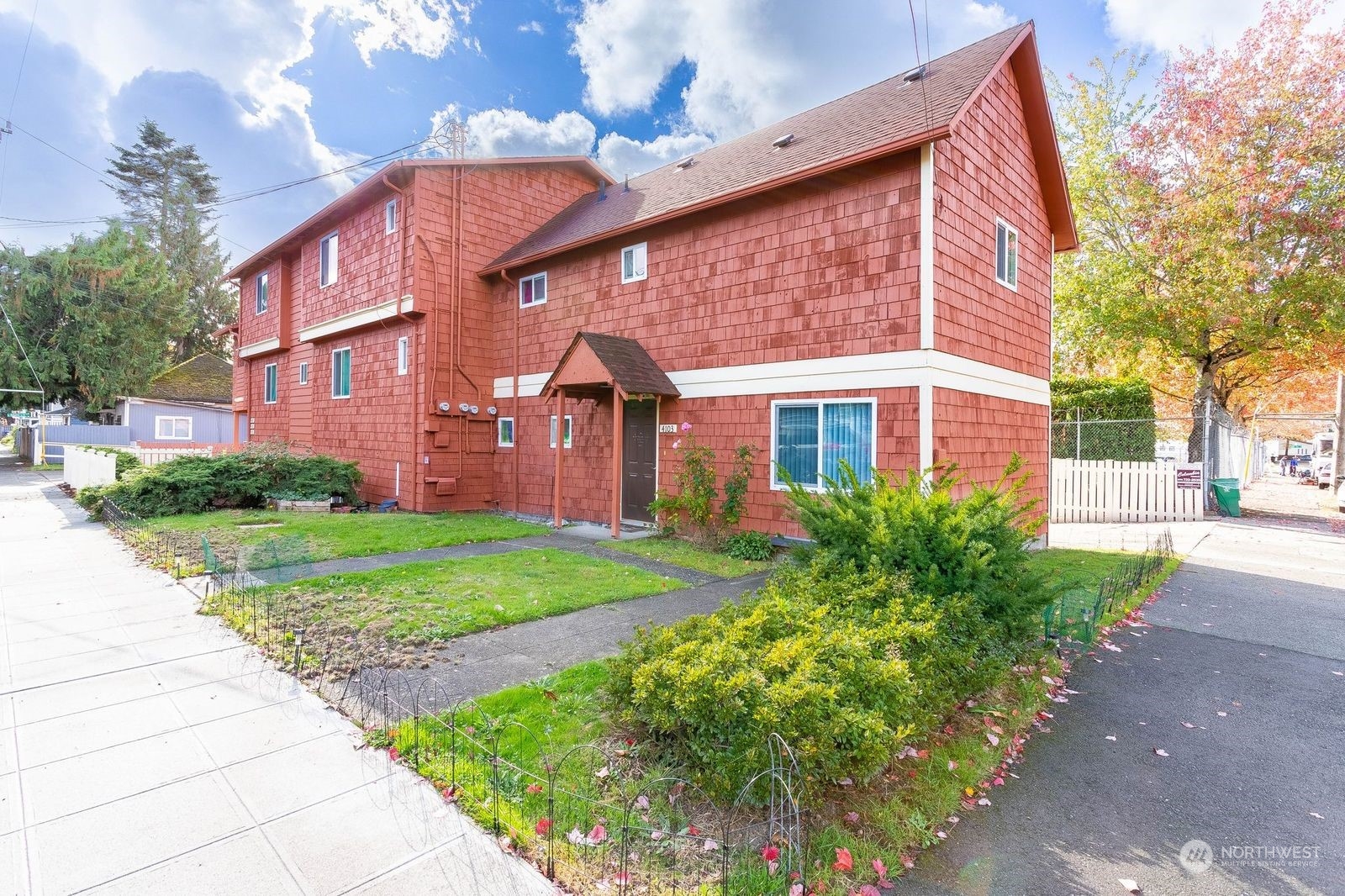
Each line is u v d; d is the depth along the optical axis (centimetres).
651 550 893
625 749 331
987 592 441
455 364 1309
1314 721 404
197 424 2906
